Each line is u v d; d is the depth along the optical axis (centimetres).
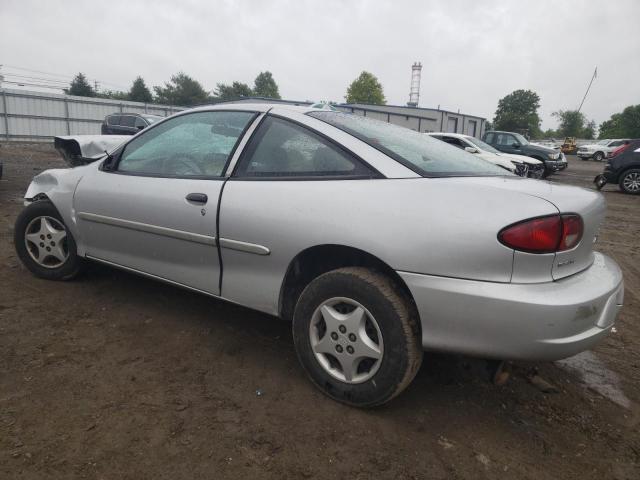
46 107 2620
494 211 199
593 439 229
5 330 296
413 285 208
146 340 296
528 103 8669
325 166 243
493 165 297
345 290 227
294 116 266
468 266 199
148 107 3064
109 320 320
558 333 193
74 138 427
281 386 255
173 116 319
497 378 225
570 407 255
